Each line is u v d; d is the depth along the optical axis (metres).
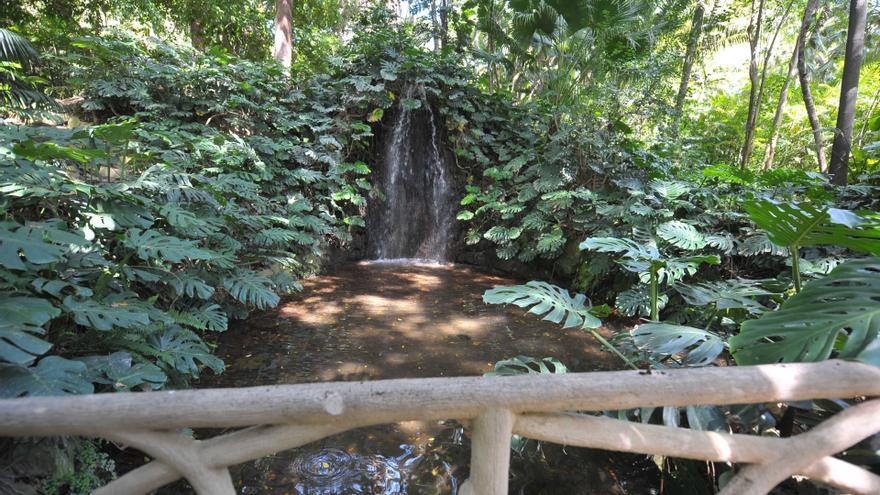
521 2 8.08
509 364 2.16
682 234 3.94
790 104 12.23
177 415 0.77
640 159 5.75
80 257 2.35
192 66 6.26
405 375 3.29
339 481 2.12
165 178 3.46
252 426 0.84
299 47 10.02
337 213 7.50
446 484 2.13
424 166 8.27
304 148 6.75
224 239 3.92
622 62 7.20
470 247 7.75
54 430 0.76
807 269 3.65
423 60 7.80
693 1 9.62
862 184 5.11
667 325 2.02
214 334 3.89
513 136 7.84
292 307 4.80
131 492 0.83
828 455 0.91
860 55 5.27
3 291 1.85
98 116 5.89
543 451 2.39
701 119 11.44
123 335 2.25
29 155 2.45
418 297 5.42
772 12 10.55
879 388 0.87
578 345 3.97
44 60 6.23
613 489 2.14
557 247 5.88
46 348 1.54
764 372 0.86
